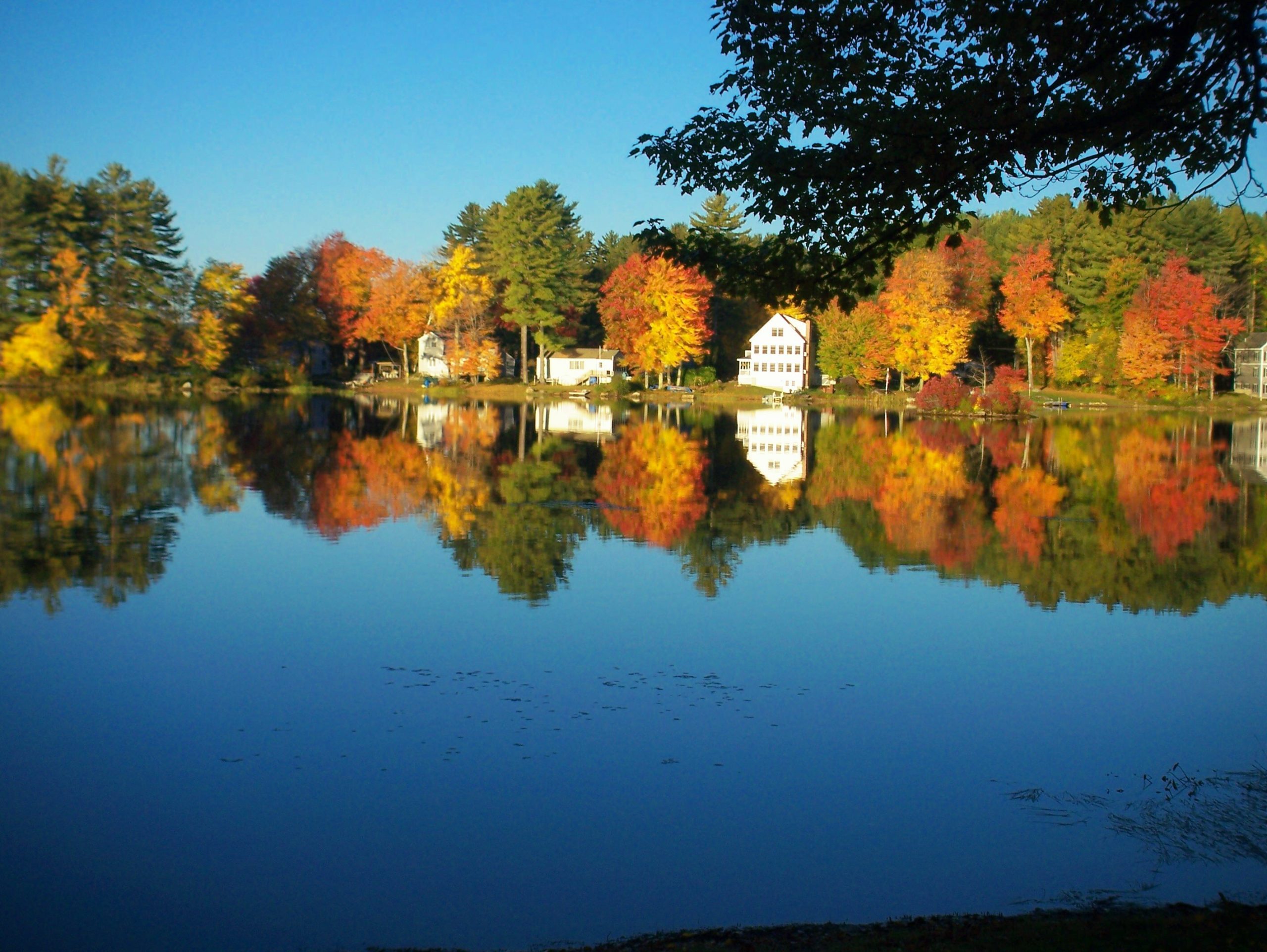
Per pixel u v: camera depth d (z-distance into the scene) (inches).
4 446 1658.5
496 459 1669.5
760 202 417.7
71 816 426.0
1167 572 900.6
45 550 914.7
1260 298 3563.0
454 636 675.4
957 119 401.4
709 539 1021.2
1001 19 391.5
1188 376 3452.3
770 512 1195.3
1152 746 509.4
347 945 339.0
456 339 3786.9
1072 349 3462.1
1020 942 292.4
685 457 1763.0
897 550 984.9
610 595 788.6
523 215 3905.0
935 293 3331.7
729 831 418.9
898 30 407.5
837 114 408.2
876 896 369.4
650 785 458.6
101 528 1018.7
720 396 3754.9
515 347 4387.3
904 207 420.8
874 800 446.6
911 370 3464.6
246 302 3459.6
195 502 1182.3
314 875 382.6
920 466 1679.4
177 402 2797.7
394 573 849.5
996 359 3836.1
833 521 1139.9
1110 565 927.7
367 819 425.4
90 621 698.8
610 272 4712.1
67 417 2209.6
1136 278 3348.9
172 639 663.1
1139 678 610.9
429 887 375.2
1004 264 3855.8
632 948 318.0
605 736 512.4
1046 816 433.7
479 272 4402.1
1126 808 442.0
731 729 526.3
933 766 482.6
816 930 327.0
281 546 950.4
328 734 511.2
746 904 363.9
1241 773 477.4
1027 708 561.9
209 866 388.8
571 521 1107.3
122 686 577.3
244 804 438.6
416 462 1615.4
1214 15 377.4
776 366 4033.0
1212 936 283.0
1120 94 401.4
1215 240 3316.9
